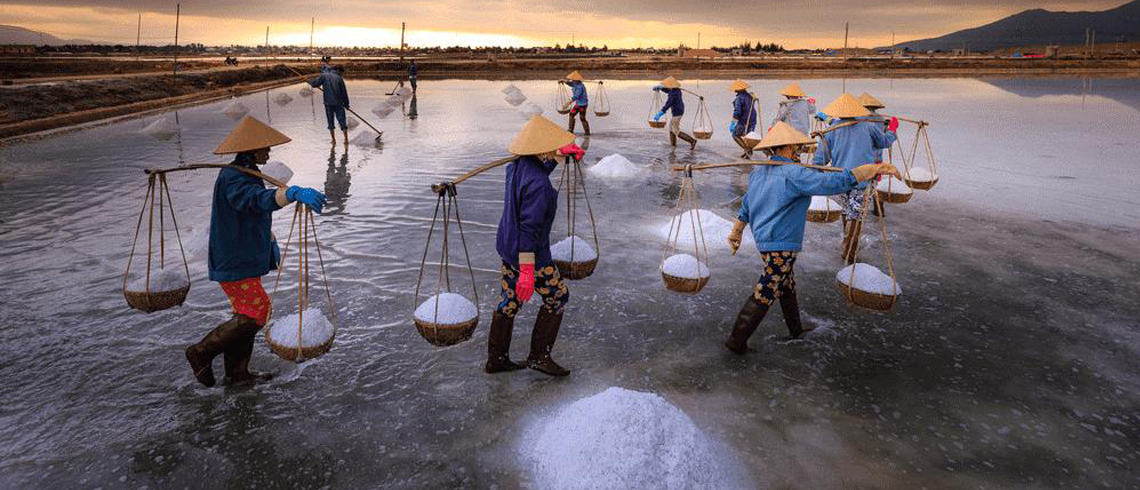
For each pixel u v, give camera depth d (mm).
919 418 3426
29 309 4664
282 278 5391
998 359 4094
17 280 5223
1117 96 26031
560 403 3521
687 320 4641
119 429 3248
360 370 3865
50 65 29188
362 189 8789
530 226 3340
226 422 3318
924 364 4020
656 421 2914
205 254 5855
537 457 3025
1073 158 11352
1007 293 5199
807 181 3725
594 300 4973
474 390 3646
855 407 3525
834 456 3090
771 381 3793
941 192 8727
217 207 3301
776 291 3980
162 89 23016
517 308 3711
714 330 4484
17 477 2883
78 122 16062
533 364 3803
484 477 2906
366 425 3305
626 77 44938
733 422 3355
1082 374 3904
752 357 4094
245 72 32844
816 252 6234
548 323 3736
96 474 2914
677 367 3947
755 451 3115
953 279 5508
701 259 5969
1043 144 12953
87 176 9430
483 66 53438
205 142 12930
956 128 15508
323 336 3379
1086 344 4305
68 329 4352
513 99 21766
